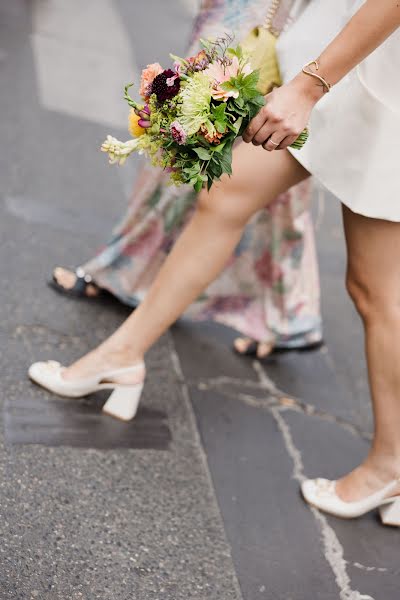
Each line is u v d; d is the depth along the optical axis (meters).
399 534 2.44
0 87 4.89
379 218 2.07
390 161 2.00
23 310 2.93
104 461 2.38
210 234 2.27
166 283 2.37
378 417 2.32
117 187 4.17
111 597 1.96
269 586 2.14
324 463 2.66
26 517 2.10
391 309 2.19
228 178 2.16
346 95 2.01
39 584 1.93
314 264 3.08
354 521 2.45
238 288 3.01
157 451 2.48
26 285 3.09
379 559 2.33
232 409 2.80
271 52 2.12
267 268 2.96
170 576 2.08
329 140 2.04
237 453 2.59
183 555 2.15
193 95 1.74
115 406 2.54
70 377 2.53
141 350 2.48
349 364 3.28
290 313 3.05
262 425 2.76
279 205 2.81
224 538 2.25
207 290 3.00
